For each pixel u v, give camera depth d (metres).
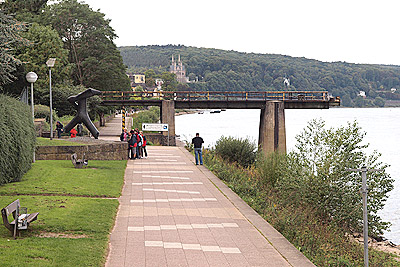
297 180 16.30
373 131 90.12
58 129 38.88
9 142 16.14
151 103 52.28
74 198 14.79
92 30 66.50
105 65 65.31
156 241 10.73
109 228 11.47
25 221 10.38
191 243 10.65
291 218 13.28
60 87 53.78
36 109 45.94
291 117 160.75
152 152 34.22
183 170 24.03
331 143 16.31
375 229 16.02
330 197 15.44
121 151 28.11
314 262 10.21
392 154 52.25
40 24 60.41
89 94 36.75
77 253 9.12
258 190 18.19
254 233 11.62
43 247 9.35
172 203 15.33
